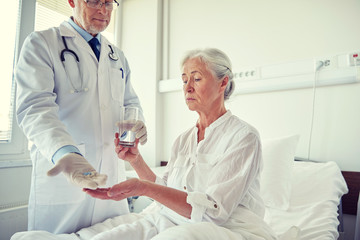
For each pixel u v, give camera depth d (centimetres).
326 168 141
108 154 115
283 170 138
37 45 102
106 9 109
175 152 104
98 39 124
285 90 174
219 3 212
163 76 240
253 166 76
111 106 120
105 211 113
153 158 232
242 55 197
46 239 76
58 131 81
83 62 112
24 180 170
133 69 256
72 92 106
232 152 76
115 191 64
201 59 89
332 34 159
